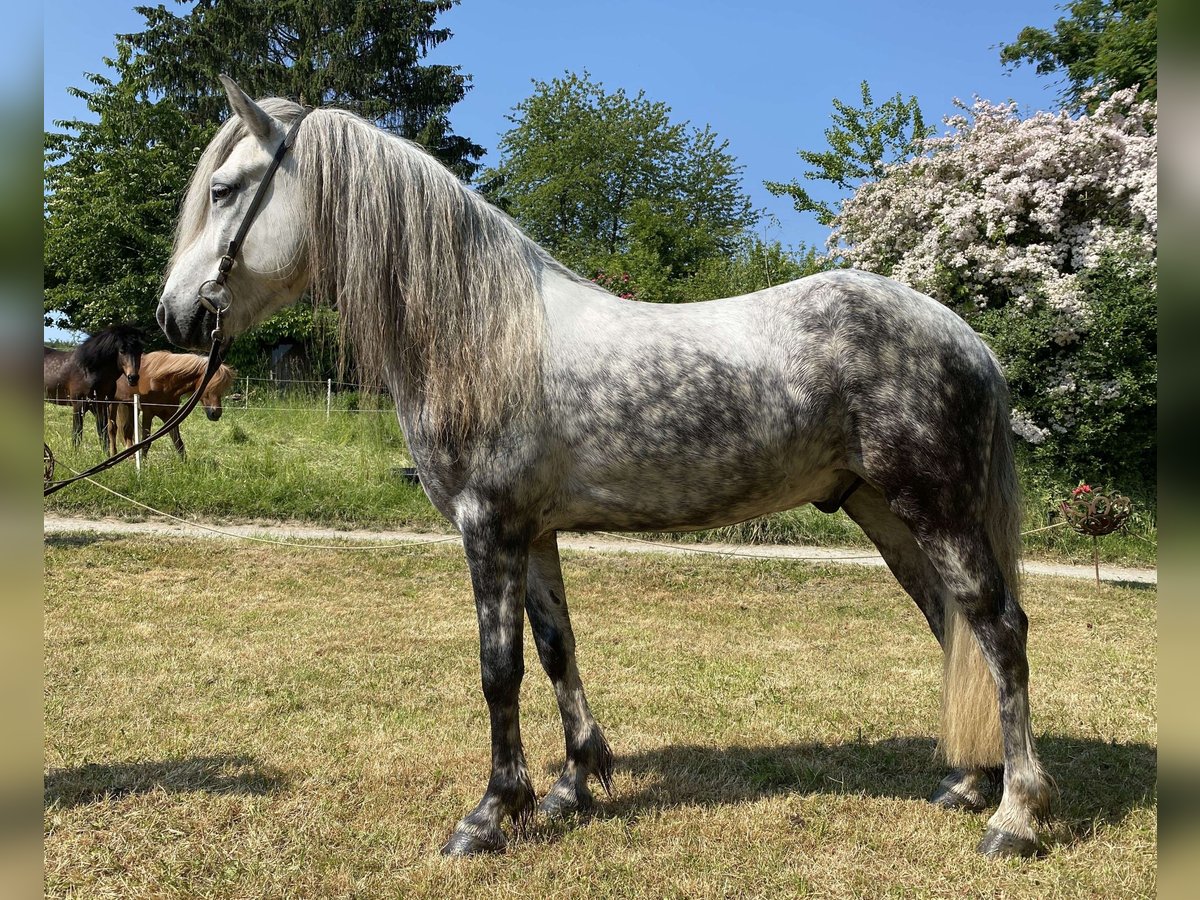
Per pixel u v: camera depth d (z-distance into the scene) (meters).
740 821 2.83
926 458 2.55
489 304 2.65
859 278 2.74
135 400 10.08
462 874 2.46
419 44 21.66
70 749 3.36
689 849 2.64
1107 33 14.43
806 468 2.70
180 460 9.94
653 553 8.23
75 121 18.62
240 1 20.05
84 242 17.31
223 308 2.82
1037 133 10.72
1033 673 4.84
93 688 4.15
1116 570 8.63
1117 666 5.00
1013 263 10.21
